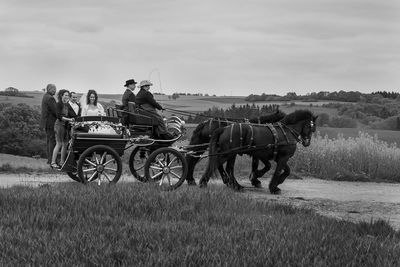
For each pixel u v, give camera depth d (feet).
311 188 56.49
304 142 51.29
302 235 26.17
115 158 43.68
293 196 49.06
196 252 22.26
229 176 49.44
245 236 25.62
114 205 30.66
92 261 21.02
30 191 33.65
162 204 31.73
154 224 27.30
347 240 25.75
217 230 26.71
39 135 147.13
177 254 21.97
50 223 26.73
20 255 21.66
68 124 45.03
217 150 48.01
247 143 48.37
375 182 66.90
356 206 44.45
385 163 71.15
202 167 68.74
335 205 44.50
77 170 42.65
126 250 22.45
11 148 140.67
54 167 44.73
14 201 30.53
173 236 24.97
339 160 70.54
